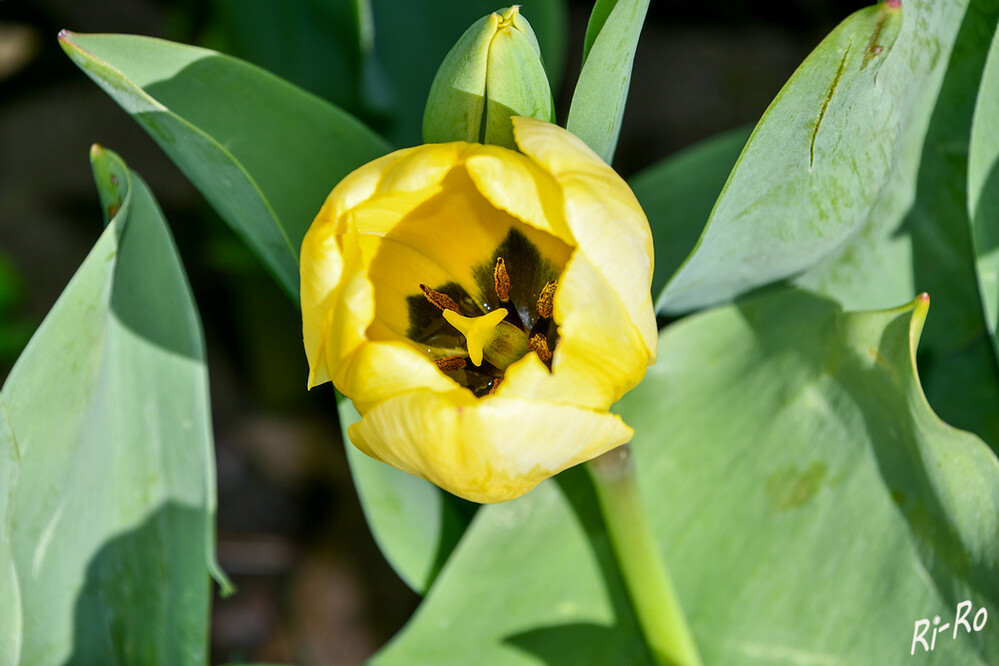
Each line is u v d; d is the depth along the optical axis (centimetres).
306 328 47
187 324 51
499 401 45
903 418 49
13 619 50
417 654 52
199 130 48
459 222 49
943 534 49
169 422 52
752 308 52
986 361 53
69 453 50
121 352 51
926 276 52
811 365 51
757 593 51
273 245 50
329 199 47
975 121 48
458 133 48
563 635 52
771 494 51
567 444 46
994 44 47
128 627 53
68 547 51
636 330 46
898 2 45
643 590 51
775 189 48
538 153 46
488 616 52
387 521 53
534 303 50
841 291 52
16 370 49
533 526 53
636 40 48
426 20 56
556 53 56
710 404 52
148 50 50
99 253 49
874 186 49
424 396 45
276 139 50
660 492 52
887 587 50
